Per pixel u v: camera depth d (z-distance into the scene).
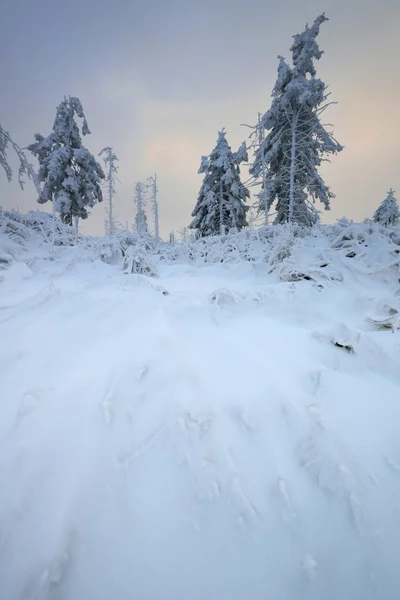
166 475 1.48
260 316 3.61
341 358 2.57
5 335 2.96
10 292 4.61
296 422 1.82
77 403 1.93
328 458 1.56
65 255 8.25
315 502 1.39
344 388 2.14
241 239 9.91
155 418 1.77
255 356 2.54
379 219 18.19
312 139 15.57
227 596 1.07
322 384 2.17
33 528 1.28
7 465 1.56
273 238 8.53
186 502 1.37
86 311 3.42
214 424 1.74
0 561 1.18
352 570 1.14
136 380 2.07
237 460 1.58
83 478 1.47
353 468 1.53
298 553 1.20
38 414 1.87
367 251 5.62
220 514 1.32
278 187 17.08
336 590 1.09
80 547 1.21
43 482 1.47
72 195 19.03
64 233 11.07
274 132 16.52
